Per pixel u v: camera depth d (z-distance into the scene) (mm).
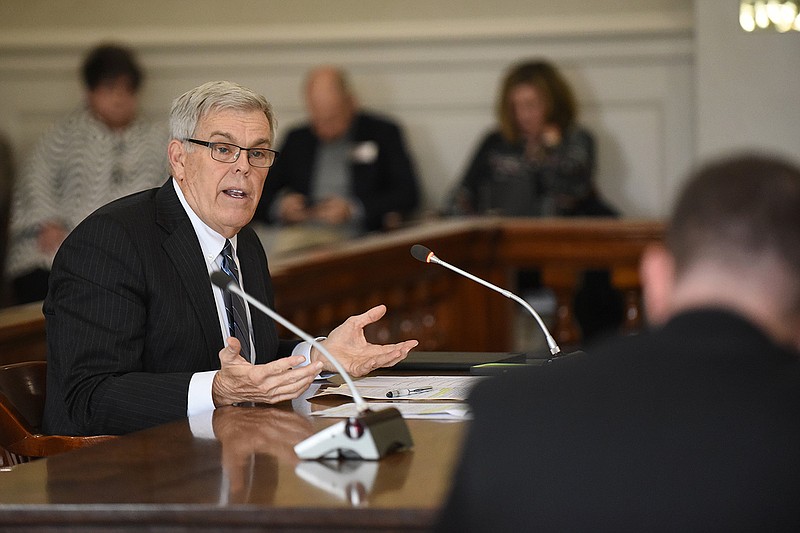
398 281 12875
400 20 19812
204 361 7414
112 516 4484
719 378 3242
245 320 7703
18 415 7059
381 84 20062
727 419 3176
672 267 3463
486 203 17703
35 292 16625
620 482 3170
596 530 3152
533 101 17453
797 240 3295
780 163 3408
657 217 19406
